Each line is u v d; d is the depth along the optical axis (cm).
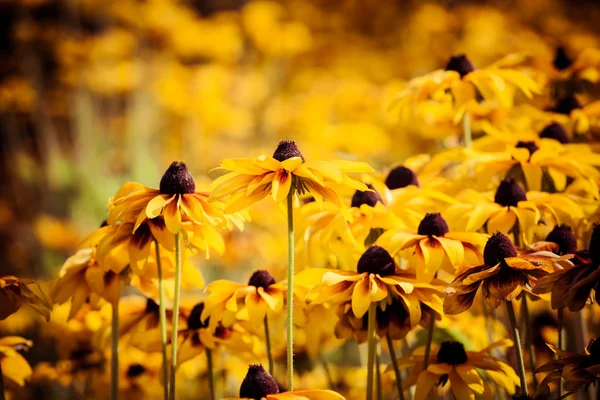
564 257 87
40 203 291
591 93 124
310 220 100
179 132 284
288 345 88
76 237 239
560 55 123
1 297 92
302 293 95
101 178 268
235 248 158
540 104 123
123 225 95
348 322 95
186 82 288
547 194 99
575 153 104
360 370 109
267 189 89
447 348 94
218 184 89
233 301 95
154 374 110
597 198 104
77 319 110
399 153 206
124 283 98
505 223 97
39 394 147
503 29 284
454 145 132
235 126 278
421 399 92
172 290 101
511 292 87
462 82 110
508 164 104
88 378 114
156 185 258
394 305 93
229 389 117
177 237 92
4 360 100
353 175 111
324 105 265
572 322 106
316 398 84
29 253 270
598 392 100
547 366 88
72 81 294
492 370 94
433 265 91
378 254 92
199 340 99
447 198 100
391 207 101
